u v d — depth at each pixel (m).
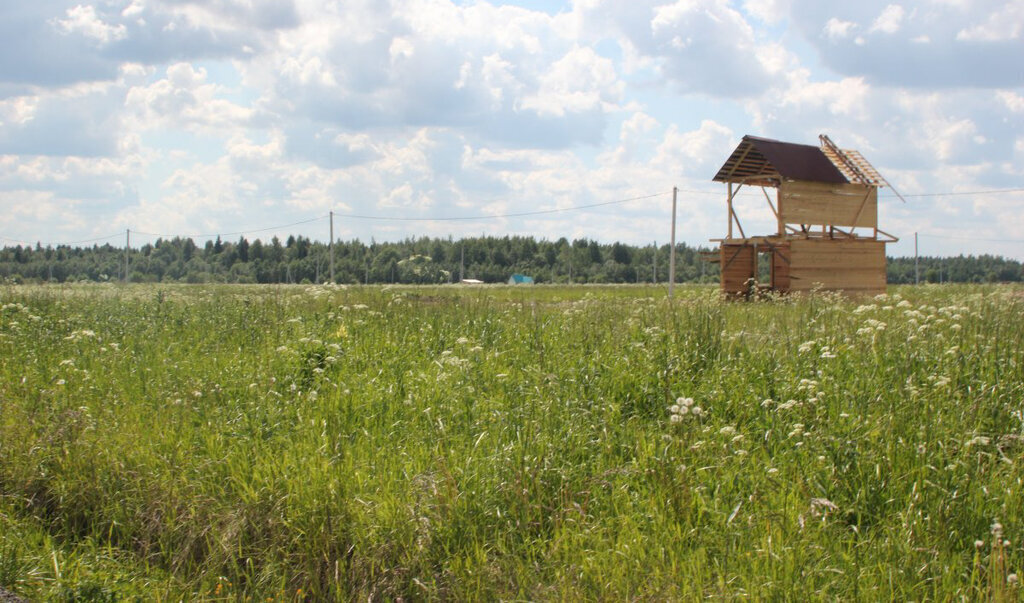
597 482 6.04
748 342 9.69
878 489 5.50
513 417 7.25
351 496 5.99
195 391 8.46
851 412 6.73
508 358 9.98
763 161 26.59
